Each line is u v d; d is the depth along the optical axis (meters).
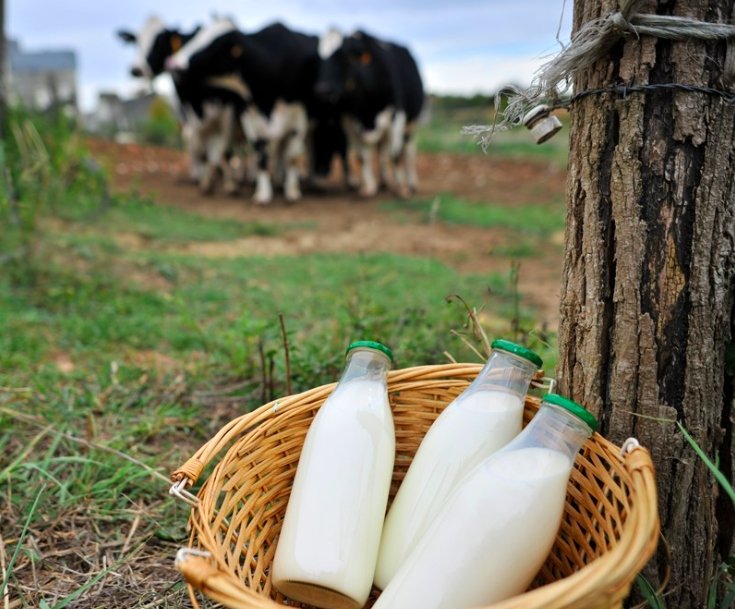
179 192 9.92
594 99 1.65
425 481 1.65
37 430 2.72
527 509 1.42
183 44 9.96
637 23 1.56
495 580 1.40
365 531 1.57
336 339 3.04
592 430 1.50
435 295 4.73
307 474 1.62
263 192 9.16
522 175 12.49
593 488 1.57
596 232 1.68
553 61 1.63
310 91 9.30
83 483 2.39
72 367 3.49
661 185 1.61
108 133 17.72
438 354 2.75
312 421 1.78
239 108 9.07
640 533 1.26
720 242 1.62
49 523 2.19
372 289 4.62
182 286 5.00
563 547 1.63
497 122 1.78
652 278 1.63
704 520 1.71
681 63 1.57
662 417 1.66
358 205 9.33
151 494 2.37
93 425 2.67
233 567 1.49
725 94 1.57
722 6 1.56
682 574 1.71
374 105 9.59
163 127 16.75
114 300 4.47
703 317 1.64
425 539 1.48
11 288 4.56
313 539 1.53
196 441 2.75
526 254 6.69
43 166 4.98
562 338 1.80
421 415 1.88
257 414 1.72
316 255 6.37
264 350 3.16
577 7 1.72
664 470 1.68
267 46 8.84
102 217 6.97
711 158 1.59
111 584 1.96
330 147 10.45
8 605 1.85
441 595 1.39
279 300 4.69
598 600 1.18
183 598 1.90
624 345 1.67
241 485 1.66
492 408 1.67
